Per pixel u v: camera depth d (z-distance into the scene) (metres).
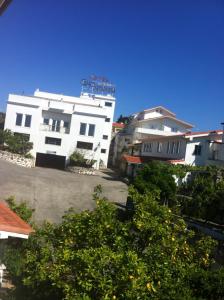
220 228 25.16
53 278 8.52
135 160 50.28
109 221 9.59
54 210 29.53
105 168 64.69
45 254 9.62
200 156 42.03
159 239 9.41
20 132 54.06
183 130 68.50
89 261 8.08
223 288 9.82
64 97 65.25
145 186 28.91
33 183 38.16
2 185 34.97
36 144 54.22
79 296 8.00
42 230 10.73
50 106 55.06
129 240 9.44
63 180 42.78
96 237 9.40
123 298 7.76
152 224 9.34
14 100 53.88
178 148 44.81
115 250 9.02
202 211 26.22
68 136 54.97
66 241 9.51
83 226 9.61
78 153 54.25
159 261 8.76
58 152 54.62
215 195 26.30
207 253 10.41
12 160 50.06
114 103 69.12
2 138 51.72
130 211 25.92
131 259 7.96
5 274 11.85
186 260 10.11
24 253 12.02
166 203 28.52
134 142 66.50
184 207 27.55
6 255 11.95
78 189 38.69
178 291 8.87
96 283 7.96
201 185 29.91
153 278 8.50
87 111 55.34
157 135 66.00
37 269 9.46
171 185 29.19
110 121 65.94
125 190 41.12
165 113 74.38
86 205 32.53
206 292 9.80
